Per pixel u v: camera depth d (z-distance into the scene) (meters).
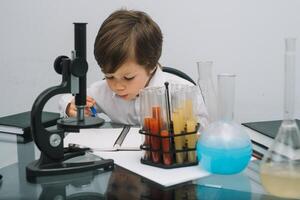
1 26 1.78
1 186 0.67
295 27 1.56
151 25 1.11
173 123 0.71
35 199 0.62
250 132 0.89
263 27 1.58
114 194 0.63
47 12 1.73
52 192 0.65
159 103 0.73
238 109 1.65
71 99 1.09
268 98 1.63
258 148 0.81
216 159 0.68
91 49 1.70
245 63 1.62
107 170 0.73
